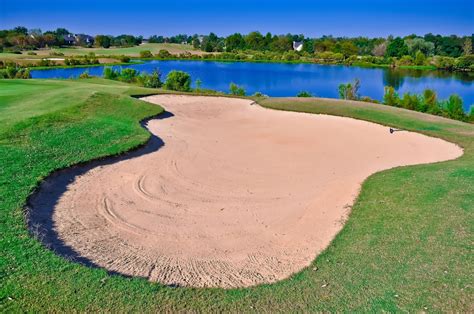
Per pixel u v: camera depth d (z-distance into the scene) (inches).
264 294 269.3
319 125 840.9
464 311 240.2
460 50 4311.0
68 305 244.2
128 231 379.6
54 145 554.9
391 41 4382.4
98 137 615.5
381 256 308.7
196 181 521.3
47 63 3002.0
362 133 782.5
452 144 705.0
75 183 473.4
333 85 2413.9
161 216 416.5
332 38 5408.5
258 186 517.0
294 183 530.9
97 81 1526.8
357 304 251.8
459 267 283.6
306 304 255.4
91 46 5974.4
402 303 249.6
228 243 368.8
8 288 255.8
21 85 1147.3
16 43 4734.3
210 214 428.5
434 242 321.4
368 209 410.3
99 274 280.4
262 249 358.6
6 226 339.0
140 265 319.6
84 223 385.4
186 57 4429.1
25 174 450.9
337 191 487.2
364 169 585.6
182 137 718.5
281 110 971.3
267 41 5551.2
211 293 269.0
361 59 4025.6
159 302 253.8
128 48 5787.4
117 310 242.8
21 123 611.5
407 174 507.5
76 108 741.3
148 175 524.1
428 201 404.8
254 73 3102.9
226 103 1042.1
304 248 355.3
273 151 674.2
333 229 381.7
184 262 330.3
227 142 716.0
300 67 3713.1
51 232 358.0
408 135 761.6
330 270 298.5
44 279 268.5
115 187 478.0
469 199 401.7
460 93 2084.2
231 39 5625.0
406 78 2795.3
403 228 352.5
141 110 828.0
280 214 433.7
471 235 328.5
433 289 261.1
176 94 1097.4
